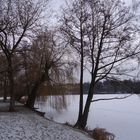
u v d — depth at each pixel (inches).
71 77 1400.1
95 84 1034.1
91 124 1476.4
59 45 1307.8
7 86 1831.9
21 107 1460.4
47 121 1012.5
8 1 1138.0
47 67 1337.4
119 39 1028.5
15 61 1323.8
